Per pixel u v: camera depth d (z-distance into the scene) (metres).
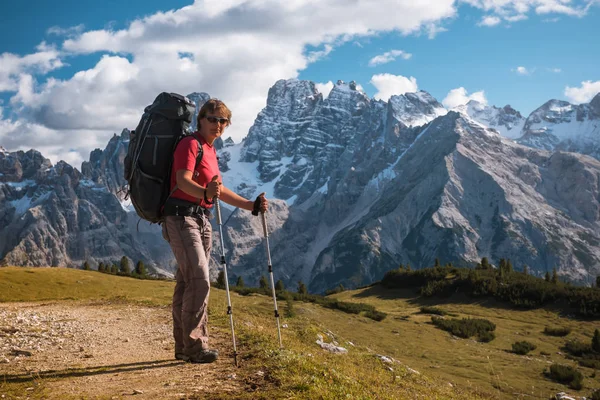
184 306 8.24
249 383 7.27
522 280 116.62
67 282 65.88
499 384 45.06
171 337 13.52
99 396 6.60
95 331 15.28
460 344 71.62
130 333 14.77
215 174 8.24
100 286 65.81
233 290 96.19
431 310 104.81
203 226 8.31
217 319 20.08
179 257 8.02
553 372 53.19
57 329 15.73
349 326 73.19
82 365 9.16
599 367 63.06
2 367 9.09
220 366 8.50
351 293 136.25
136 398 6.48
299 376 7.82
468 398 21.84
